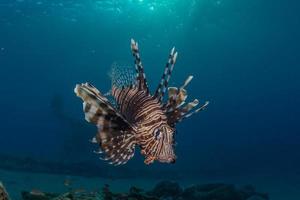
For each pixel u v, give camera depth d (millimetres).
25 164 16109
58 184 12602
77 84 2330
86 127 20797
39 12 31391
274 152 39750
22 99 74375
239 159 34344
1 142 50312
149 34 38156
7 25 35000
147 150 2422
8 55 46156
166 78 2619
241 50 47562
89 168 16812
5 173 13664
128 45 42375
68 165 16766
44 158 18672
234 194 10141
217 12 31438
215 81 60000
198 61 53188
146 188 14750
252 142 58844
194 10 31250
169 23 34469
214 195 9953
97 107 2398
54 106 23812
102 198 4930
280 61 51688
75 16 32812
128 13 32062
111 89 3119
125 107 2807
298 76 55531
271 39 42438
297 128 61750
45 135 66125
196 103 2592
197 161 31156
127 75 3137
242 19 33688
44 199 5148
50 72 55281
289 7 30625
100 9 30875
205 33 38688
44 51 44344
